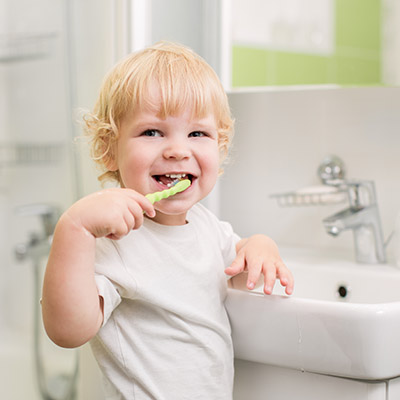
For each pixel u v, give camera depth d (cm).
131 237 71
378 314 70
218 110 75
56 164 147
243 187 133
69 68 132
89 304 62
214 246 81
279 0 133
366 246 111
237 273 78
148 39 110
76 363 135
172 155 70
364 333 70
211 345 74
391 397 75
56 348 145
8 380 153
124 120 72
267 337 77
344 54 126
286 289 78
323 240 125
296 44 132
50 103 148
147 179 71
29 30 153
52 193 151
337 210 123
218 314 77
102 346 73
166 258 72
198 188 73
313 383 78
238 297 79
